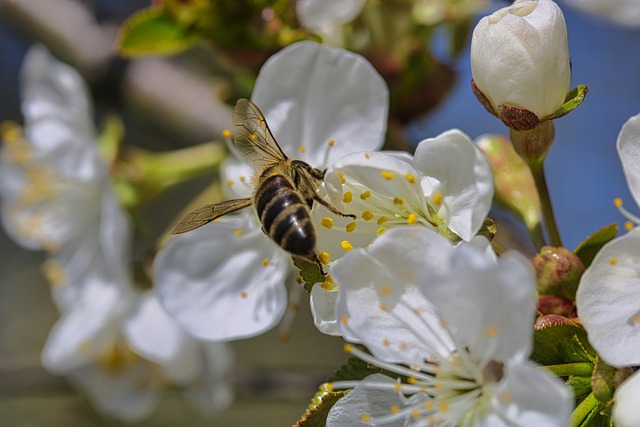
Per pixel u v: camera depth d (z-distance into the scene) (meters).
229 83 0.22
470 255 0.15
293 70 0.18
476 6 0.22
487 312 0.15
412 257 0.16
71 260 0.23
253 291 0.19
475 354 0.16
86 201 0.23
